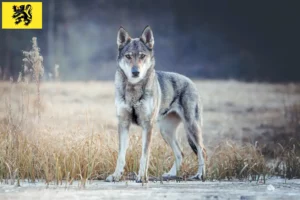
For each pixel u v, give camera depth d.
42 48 101.38
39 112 23.03
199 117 23.89
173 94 23.27
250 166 23.38
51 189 18.69
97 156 22.03
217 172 22.80
